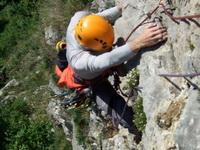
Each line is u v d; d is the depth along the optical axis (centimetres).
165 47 264
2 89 870
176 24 257
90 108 444
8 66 910
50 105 754
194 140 215
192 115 222
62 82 309
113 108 296
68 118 625
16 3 1073
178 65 255
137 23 295
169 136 239
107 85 298
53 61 743
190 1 244
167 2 267
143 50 281
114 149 370
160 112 248
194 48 234
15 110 808
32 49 884
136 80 291
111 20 318
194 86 229
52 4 706
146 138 275
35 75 841
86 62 265
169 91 256
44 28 816
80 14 291
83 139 533
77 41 273
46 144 736
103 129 423
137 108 290
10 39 975
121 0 336
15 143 750
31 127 754
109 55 256
